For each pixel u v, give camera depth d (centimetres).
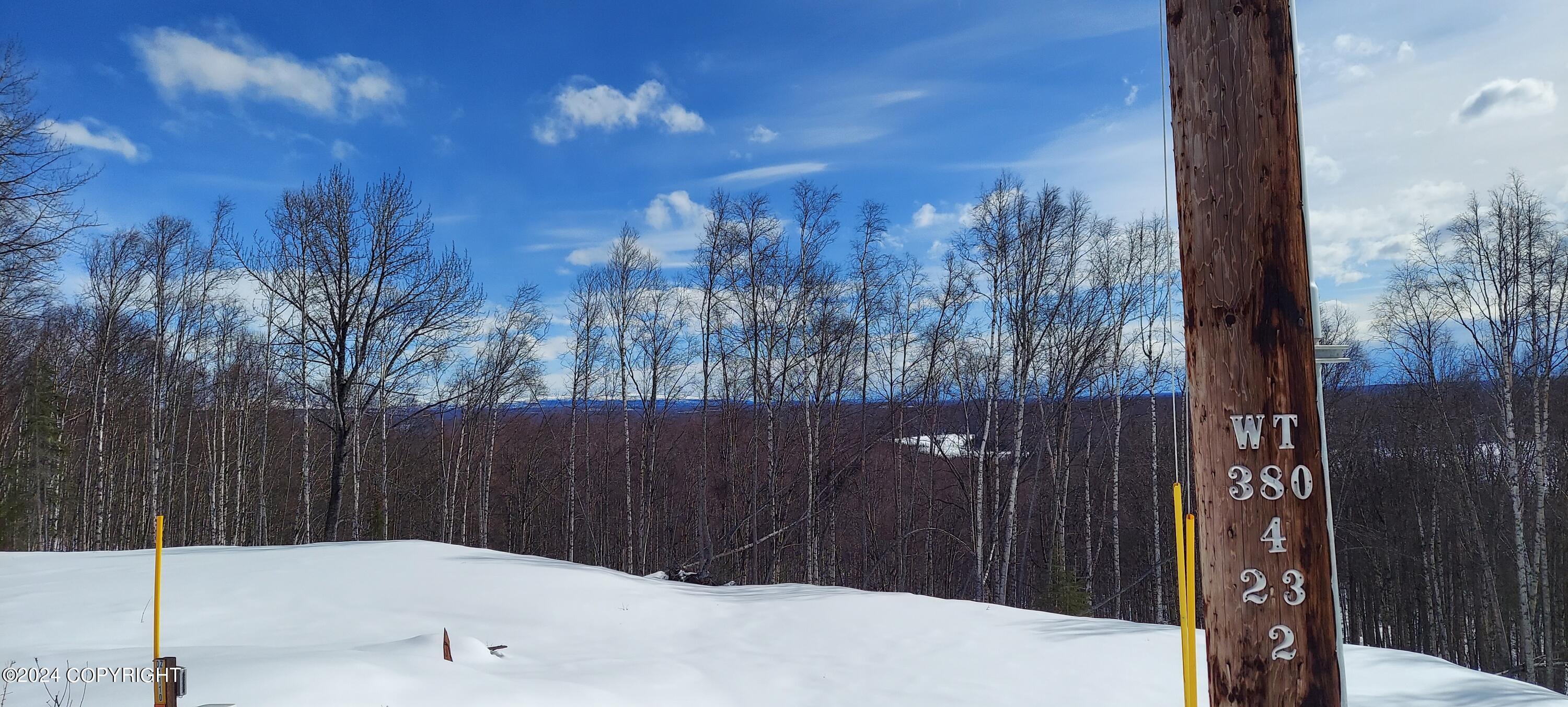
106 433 2648
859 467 2266
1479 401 1981
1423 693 660
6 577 1070
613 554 3184
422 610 970
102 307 2467
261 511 2678
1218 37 235
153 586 1014
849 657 842
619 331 2459
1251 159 229
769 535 2027
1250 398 225
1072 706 691
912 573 2653
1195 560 251
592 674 736
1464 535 2084
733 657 843
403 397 2252
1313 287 226
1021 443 1938
